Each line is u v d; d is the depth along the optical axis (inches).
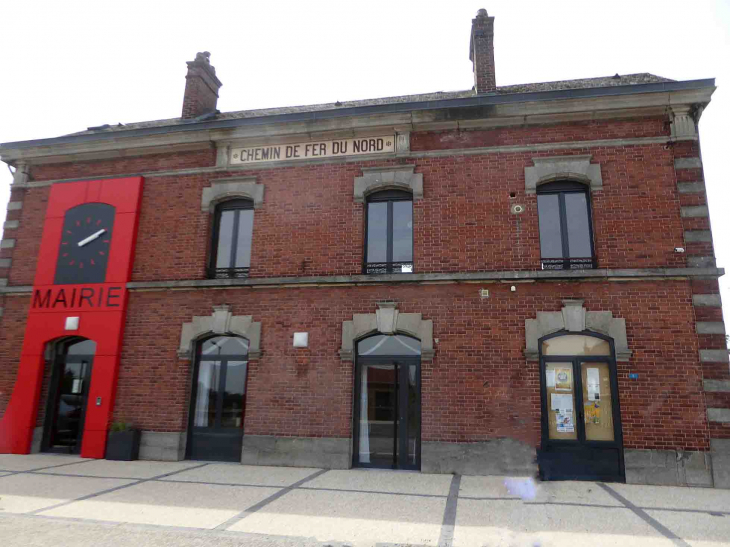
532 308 402.6
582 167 422.3
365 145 466.0
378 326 420.5
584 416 384.8
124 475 374.6
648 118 425.1
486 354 401.1
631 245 402.9
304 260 451.2
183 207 485.7
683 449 362.6
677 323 382.6
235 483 350.6
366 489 335.9
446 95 554.6
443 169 445.7
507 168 435.5
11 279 507.2
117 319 466.0
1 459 435.2
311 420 418.0
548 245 422.6
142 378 454.3
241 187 478.0
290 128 472.7
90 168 518.6
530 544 229.3
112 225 490.9
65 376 485.1
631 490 342.3
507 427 387.5
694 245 394.0
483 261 420.2
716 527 256.4
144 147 503.8
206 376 455.2
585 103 425.7
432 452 391.9
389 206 457.1
